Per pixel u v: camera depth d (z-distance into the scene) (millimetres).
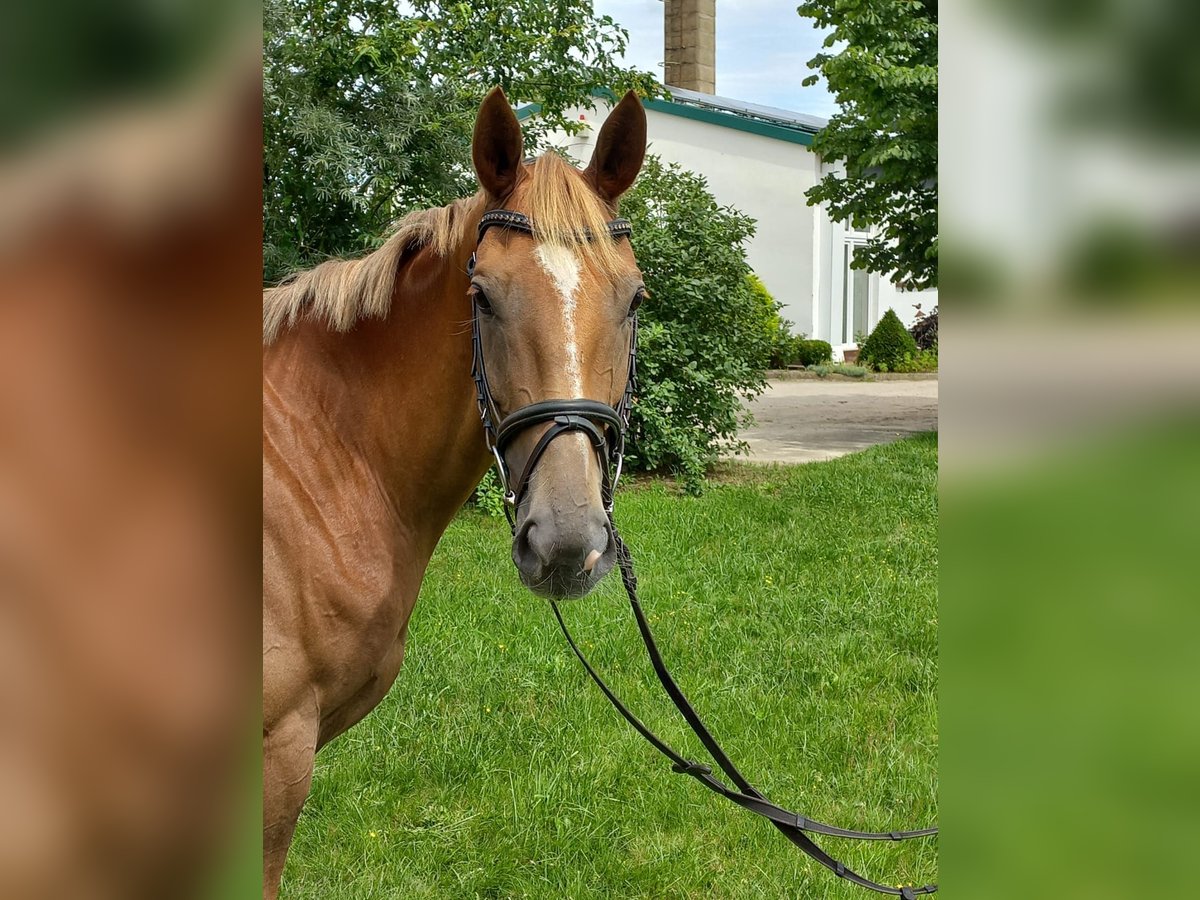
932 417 12609
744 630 4574
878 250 11086
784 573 5406
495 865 2781
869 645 4379
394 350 1958
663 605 4844
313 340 1952
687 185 8602
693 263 7938
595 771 3234
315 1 6527
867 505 7098
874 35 9750
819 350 18562
